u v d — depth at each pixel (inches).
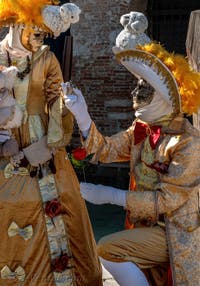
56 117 166.6
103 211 350.0
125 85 437.4
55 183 168.6
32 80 167.2
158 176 156.2
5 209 164.1
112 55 437.1
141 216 155.0
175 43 453.1
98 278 173.6
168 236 153.9
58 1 168.9
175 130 154.6
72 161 173.5
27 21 162.4
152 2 452.4
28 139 167.6
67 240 168.7
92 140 161.8
